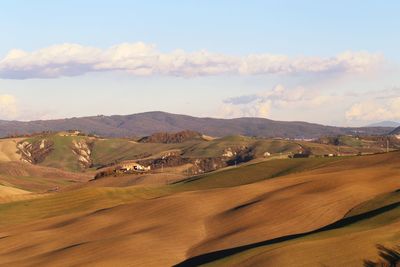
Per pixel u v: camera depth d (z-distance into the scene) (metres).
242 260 58.59
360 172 113.88
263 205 93.50
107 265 70.69
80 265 72.12
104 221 100.00
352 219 79.12
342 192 95.81
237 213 91.69
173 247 77.44
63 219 109.19
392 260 52.19
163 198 111.62
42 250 85.62
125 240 83.00
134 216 100.50
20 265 77.44
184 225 89.50
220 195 107.19
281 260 55.34
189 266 67.06
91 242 84.94
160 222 93.50
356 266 51.56
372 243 56.81
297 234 75.31
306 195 96.62
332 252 55.59
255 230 80.38
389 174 109.31
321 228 78.00
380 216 72.50
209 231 84.62
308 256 55.38
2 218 122.94
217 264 59.25
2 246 91.31
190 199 107.06
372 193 94.12
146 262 71.00
